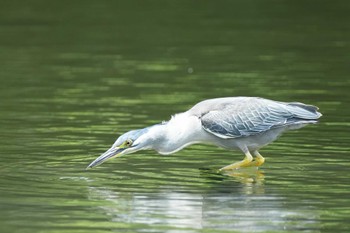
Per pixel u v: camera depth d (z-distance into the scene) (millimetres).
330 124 16906
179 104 18641
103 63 23453
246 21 29609
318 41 26312
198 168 14086
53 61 23672
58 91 20156
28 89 20359
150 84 20875
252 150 14344
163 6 32562
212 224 11148
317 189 12727
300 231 10867
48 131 16391
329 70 22391
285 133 16297
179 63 23391
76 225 11078
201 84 20766
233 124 13984
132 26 28703
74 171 13742
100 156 13656
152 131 13875
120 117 17562
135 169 13977
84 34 27391
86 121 17234
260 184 13055
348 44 25828
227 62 23469
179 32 27703
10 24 28906
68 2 33281
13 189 12688
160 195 12453
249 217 11406
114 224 11117
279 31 27875
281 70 22391
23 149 15062
